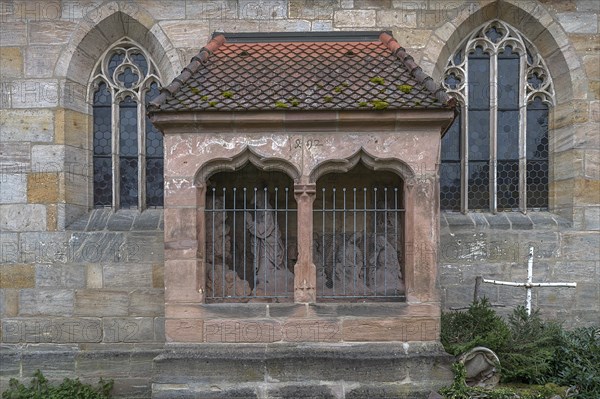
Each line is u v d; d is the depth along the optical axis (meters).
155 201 8.14
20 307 7.62
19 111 7.70
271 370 5.77
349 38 7.50
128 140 8.18
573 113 7.75
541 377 6.26
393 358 5.76
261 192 6.83
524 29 8.02
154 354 7.50
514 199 8.13
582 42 7.77
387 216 6.82
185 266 5.97
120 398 7.46
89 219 7.89
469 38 8.09
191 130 5.98
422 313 5.93
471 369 5.96
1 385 7.47
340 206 6.85
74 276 7.65
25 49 7.75
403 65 6.59
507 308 7.64
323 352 5.86
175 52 7.77
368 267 6.80
